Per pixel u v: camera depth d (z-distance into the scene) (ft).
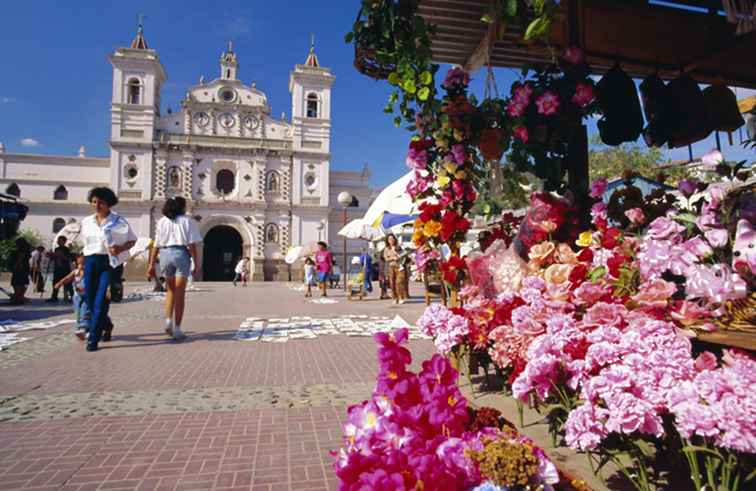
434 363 5.75
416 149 10.74
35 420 9.77
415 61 9.27
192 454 8.11
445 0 10.17
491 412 6.26
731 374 4.22
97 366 14.94
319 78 126.72
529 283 7.18
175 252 20.15
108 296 19.02
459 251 10.77
